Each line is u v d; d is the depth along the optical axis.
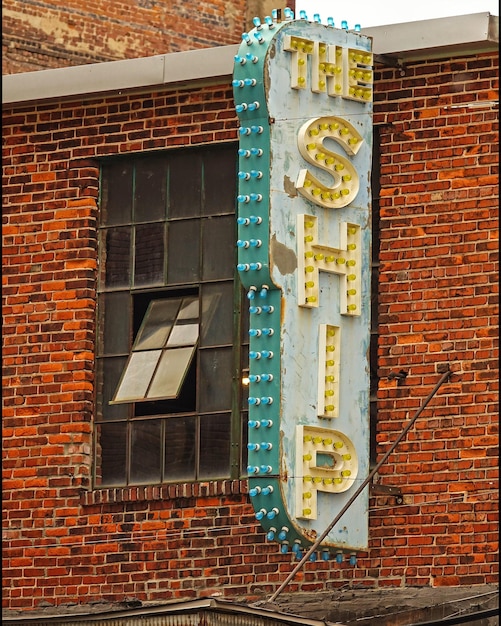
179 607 26.59
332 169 27.42
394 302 28.06
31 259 30.30
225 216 29.45
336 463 27.05
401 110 28.33
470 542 27.23
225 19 40.41
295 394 26.84
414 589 27.39
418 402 27.78
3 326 30.30
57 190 30.30
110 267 30.05
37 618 28.23
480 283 27.66
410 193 28.17
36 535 29.72
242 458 28.86
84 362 29.81
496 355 27.45
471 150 27.95
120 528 29.28
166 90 29.80
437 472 27.53
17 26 38.12
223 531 28.69
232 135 29.33
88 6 39.00
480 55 28.03
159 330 29.64
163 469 29.28
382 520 27.70
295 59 27.39
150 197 29.95
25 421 30.02
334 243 27.38
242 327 29.14
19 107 30.59
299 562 26.70
